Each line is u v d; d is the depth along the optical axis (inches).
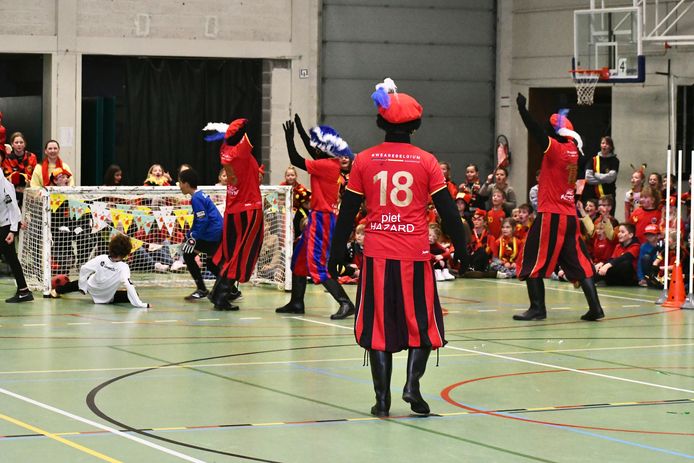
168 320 482.9
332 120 895.1
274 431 273.3
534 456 252.7
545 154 491.2
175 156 842.2
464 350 411.8
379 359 291.9
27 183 650.2
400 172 288.2
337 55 893.2
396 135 292.0
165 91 837.8
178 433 269.1
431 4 910.4
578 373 364.5
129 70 829.2
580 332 463.8
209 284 626.2
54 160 642.8
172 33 826.2
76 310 511.8
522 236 707.4
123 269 533.0
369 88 900.6
